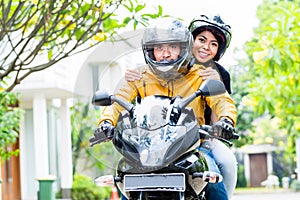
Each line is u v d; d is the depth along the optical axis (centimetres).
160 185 399
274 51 1095
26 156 2134
